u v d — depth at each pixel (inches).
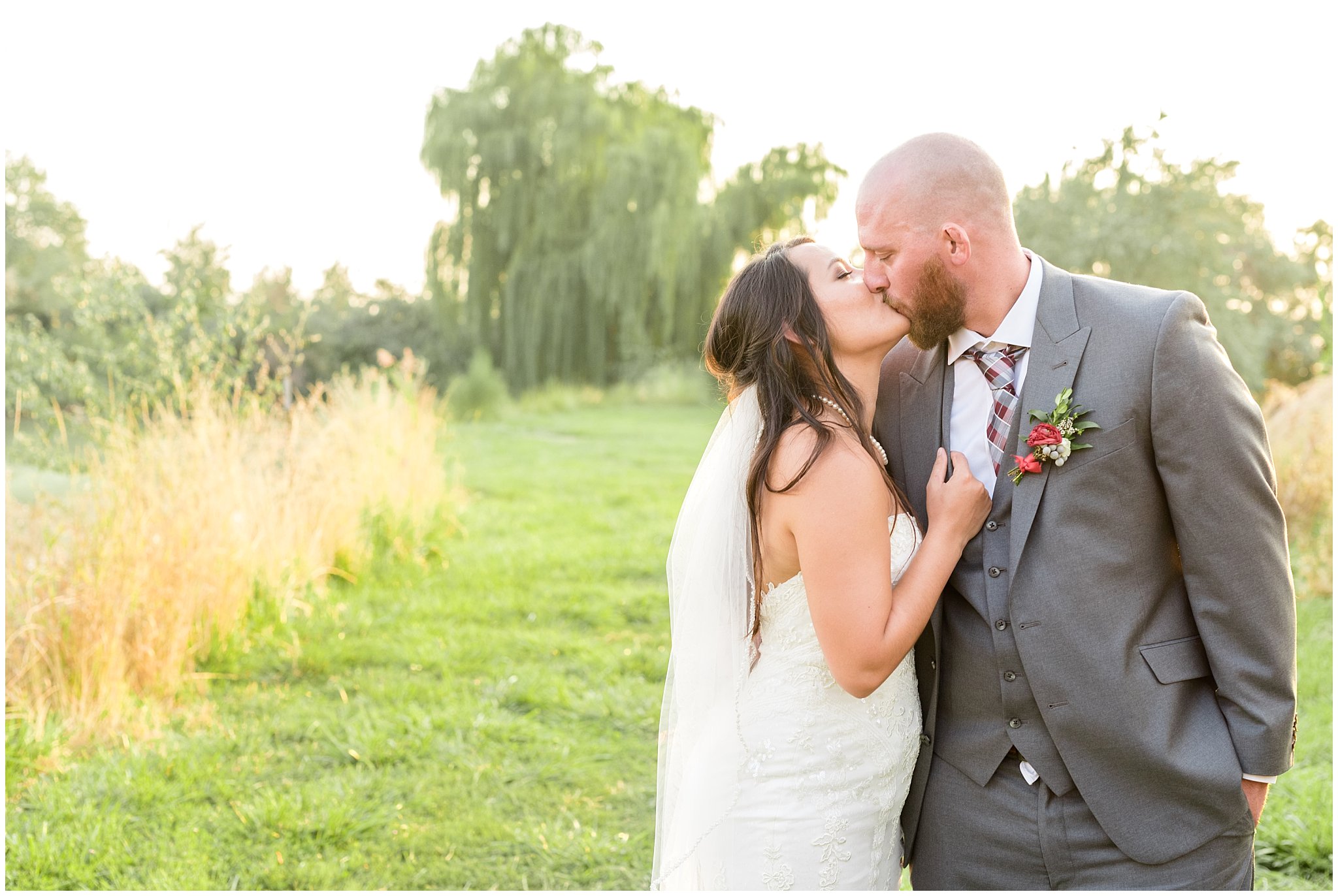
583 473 396.5
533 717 156.6
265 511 203.2
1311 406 271.6
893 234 65.9
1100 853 64.8
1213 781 63.1
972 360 69.7
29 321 227.8
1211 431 61.3
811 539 63.6
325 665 174.9
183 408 204.7
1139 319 64.0
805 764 66.6
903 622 62.7
